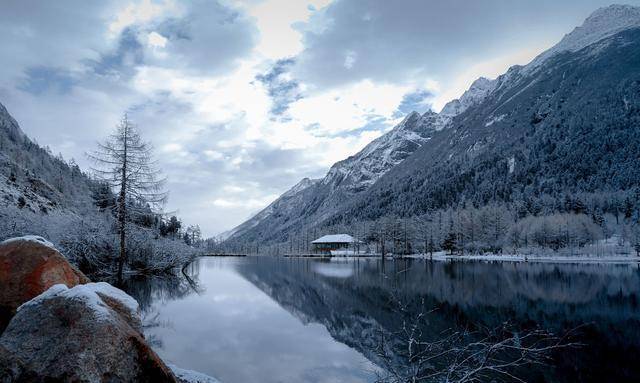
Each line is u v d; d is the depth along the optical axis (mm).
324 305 30344
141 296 29109
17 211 30031
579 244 101250
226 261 106938
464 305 30047
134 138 28203
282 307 28781
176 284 37094
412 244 120375
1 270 7578
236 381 13406
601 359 17047
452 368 8344
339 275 56688
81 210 60750
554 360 16828
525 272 58438
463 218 120062
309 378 13617
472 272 58562
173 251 47156
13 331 5969
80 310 5973
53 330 5863
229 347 17047
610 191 160500
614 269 63688
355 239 147750
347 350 17344
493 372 14242
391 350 12078
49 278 7676
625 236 106625
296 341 18812
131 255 37906
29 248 7910
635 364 16375
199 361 15133
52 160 99625
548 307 29406
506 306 29672
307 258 130000
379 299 33406
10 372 5539
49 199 53281
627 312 27531
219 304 28031
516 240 110062
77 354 5539
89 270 32594
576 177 197125
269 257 145750
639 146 197375
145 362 6152
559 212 125938
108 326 5898
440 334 20469
